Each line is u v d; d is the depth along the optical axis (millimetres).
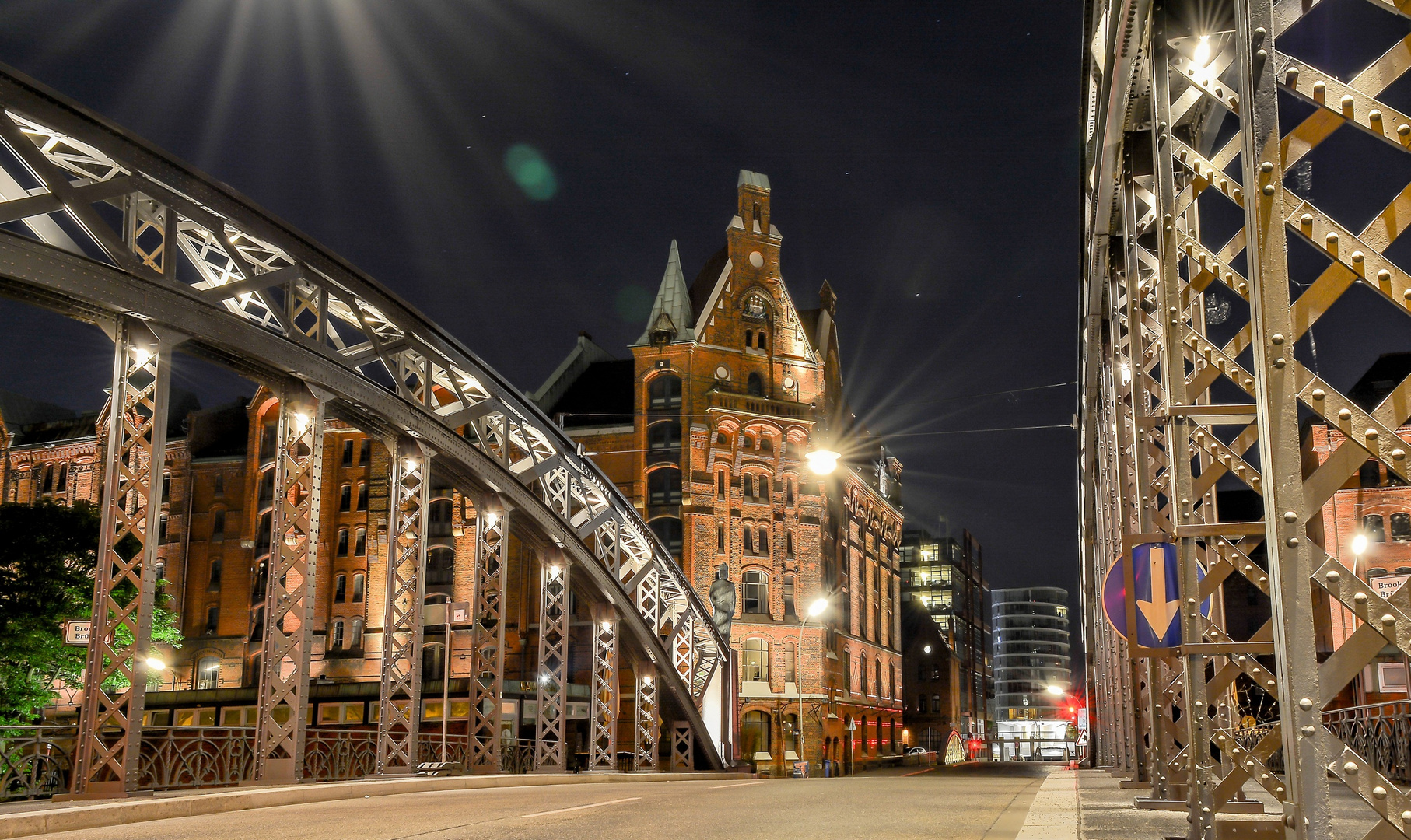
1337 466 5102
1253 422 7984
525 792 20188
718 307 58312
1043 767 73938
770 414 57406
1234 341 8305
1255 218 5328
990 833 9867
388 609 22547
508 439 27047
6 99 14672
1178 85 9609
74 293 15219
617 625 32188
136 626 15180
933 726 98812
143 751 15797
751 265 59656
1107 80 10234
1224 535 7020
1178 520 7621
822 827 10625
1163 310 7855
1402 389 5043
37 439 64562
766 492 57781
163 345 16391
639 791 19641
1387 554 45562
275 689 18594
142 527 15500
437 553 56250
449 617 27016
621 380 61781
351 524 57875
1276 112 5324
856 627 68000
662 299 58250
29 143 14789
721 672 39000
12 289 14984
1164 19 7805
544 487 28500
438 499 56688
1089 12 11062
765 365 59000
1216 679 8625
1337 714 23359
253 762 18266
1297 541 5121
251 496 58281
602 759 31406
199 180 17562
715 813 12719
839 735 61188
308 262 20078
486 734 43156
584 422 59281
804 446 58750
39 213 14930
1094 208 13094
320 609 57000
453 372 25406
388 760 21969
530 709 45062
